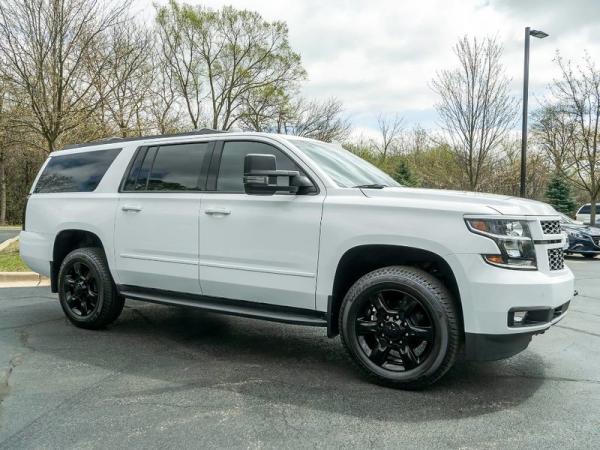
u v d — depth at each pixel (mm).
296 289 3932
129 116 13102
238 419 3064
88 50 11000
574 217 26328
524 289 3273
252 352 4504
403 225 3529
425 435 2875
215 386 3629
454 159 17797
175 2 26031
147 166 4922
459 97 15898
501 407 3291
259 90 27906
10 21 10102
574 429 2971
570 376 3932
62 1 10375
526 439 2834
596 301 7270
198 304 4461
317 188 3967
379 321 3654
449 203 3502
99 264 5078
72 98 11406
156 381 3719
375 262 3969
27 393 3455
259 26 27312
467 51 15656
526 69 14914
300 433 2885
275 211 4023
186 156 4691
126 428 2926
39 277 8227
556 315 3598
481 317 3307
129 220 4844
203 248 4367
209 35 27078
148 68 15336
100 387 3584
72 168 5562
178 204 4547
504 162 23688
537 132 22453
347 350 3770
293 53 28125
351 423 3023
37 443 2736
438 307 3408
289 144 4199
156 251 4668
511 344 3387
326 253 3791
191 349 4582
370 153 42438
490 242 3305
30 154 26859
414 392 3547
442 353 3414
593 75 18172
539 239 3457
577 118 18875
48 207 5566
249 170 3701
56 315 5871
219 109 27891
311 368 4070
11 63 10500
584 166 19688
